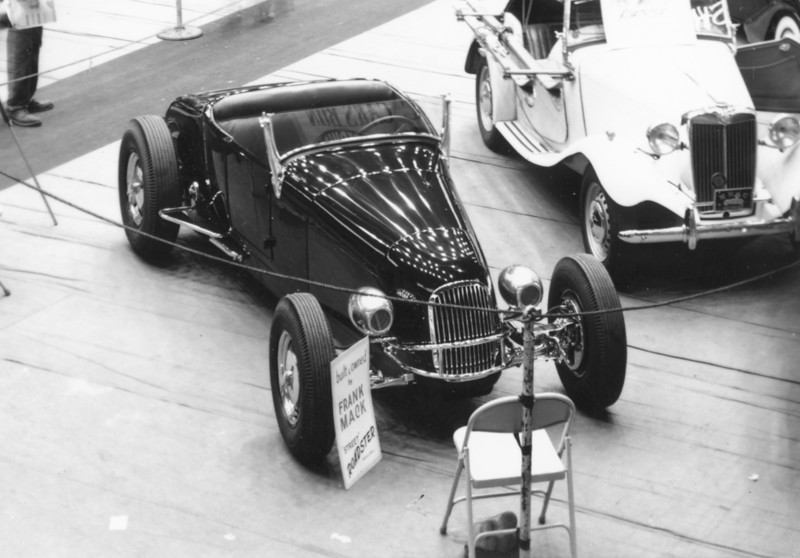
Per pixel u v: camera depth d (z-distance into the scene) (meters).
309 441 6.22
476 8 11.32
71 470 6.34
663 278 8.67
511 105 10.52
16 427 6.71
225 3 15.27
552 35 10.52
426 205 7.02
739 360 7.59
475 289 6.55
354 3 15.31
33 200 9.69
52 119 11.46
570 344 6.84
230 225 8.25
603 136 8.59
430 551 5.75
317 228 7.12
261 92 8.41
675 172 8.35
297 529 5.91
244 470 6.39
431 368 6.51
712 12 9.38
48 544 5.75
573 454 6.59
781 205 8.26
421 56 13.21
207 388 7.17
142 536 5.82
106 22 14.36
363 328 6.30
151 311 8.04
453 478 6.28
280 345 6.43
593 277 6.66
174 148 8.46
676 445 6.70
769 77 9.41
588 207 8.75
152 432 6.70
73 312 7.99
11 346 7.54
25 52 11.09
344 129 7.72
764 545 5.86
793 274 8.70
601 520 6.03
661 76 8.79
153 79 12.45
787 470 6.49
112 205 9.64
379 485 6.28
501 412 5.34
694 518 6.07
